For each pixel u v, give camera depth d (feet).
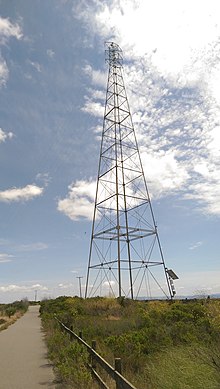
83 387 27.50
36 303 420.77
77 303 124.36
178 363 28.14
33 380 33.53
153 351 39.63
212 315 63.21
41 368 39.50
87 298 131.23
